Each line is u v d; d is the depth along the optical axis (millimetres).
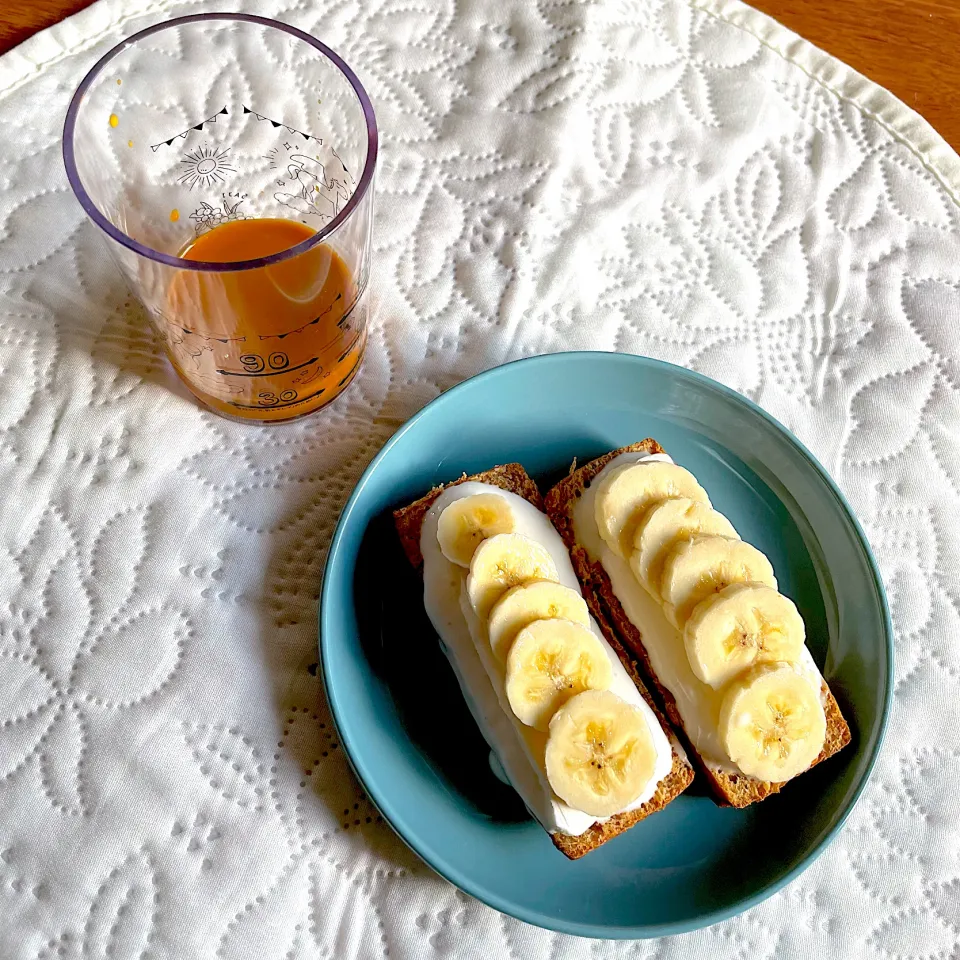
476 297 372
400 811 296
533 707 291
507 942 308
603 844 312
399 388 361
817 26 415
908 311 384
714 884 308
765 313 381
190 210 358
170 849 307
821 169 399
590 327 372
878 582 320
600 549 327
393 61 399
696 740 308
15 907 301
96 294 362
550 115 394
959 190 399
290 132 352
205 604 330
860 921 318
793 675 298
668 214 391
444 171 388
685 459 350
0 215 368
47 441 345
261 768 315
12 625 326
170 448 346
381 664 323
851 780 307
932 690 340
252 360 317
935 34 413
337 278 311
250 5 396
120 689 319
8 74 379
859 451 365
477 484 326
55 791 310
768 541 344
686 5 415
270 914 303
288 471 347
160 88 335
